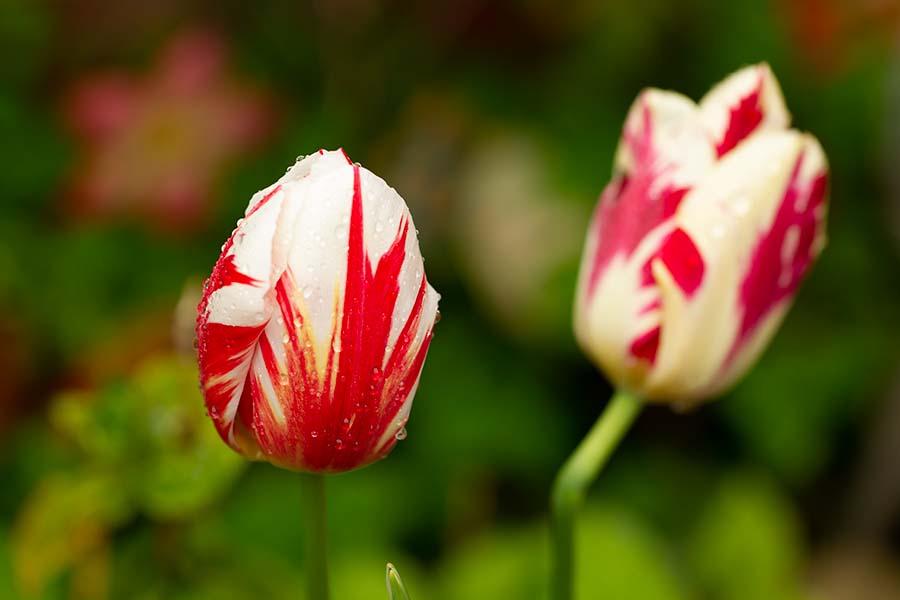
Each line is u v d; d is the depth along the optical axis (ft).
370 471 3.33
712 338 2.32
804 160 2.29
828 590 4.09
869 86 3.92
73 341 3.43
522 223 3.74
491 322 3.81
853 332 3.92
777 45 3.74
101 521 2.50
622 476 3.95
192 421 2.48
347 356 2.12
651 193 2.32
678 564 3.05
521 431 3.63
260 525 3.10
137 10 4.11
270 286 2.10
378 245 2.11
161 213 3.51
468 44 4.00
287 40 4.00
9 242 3.55
